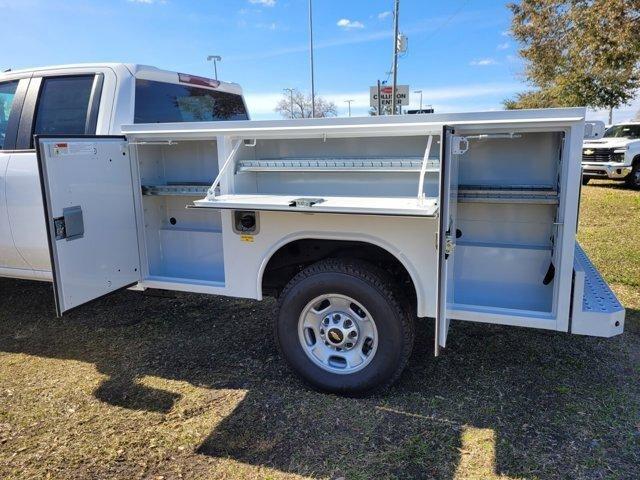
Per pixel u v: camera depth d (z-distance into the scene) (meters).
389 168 3.03
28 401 3.14
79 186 3.13
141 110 3.94
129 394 3.21
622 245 6.60
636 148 13.11
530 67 22.06
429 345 3.78
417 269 2.84
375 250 3.16
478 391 3.14
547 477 2.38
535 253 3.01
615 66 14.41
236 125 3.12
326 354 3.13
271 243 3.11
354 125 2.86
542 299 3.04
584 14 14.61
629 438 2.65
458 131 2.71
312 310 3.11
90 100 3.83
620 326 2.69
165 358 3.71
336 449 2.62
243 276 3.23
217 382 3.34
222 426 2.84
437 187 3.18
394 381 3.01
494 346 3.77
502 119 2.60
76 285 3.13
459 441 2.66
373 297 2.88
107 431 2.81
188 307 4.74
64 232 3.04
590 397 3.06
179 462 2.55
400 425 2.80
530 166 2.97
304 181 3.46
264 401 3.08
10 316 4.59
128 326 4.32
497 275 3.10
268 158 3.46
